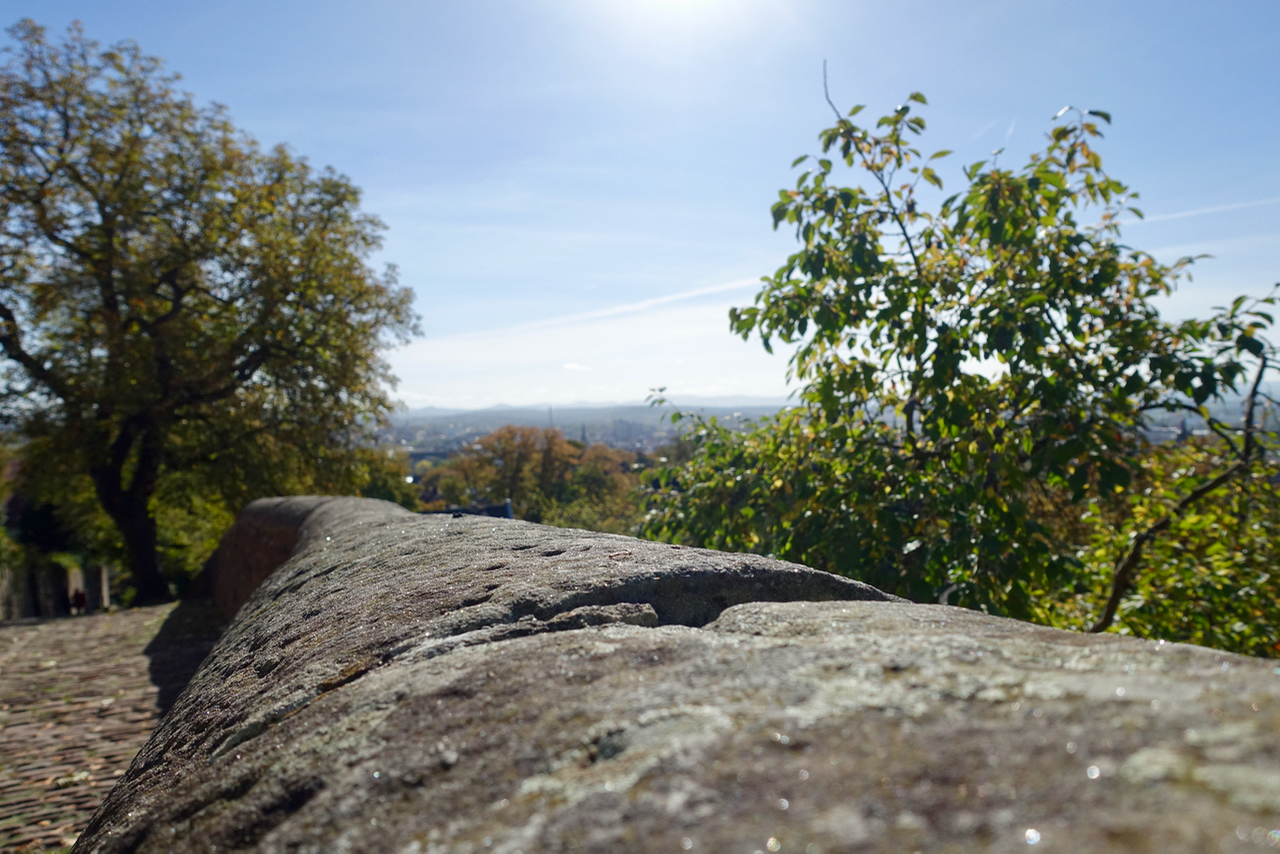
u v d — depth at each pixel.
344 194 22.06
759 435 5.07
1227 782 0.51
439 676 1.09
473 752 0.85
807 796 0.59
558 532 2.44
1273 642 4.21
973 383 3.99
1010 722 0.66
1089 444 3.50
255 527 9.59
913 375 4.15
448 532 2.77
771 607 1.24
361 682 1.22
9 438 17.50
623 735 0.78
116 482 19.45
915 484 4.09
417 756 0.88
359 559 2.66
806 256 4.39
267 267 19.73
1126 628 4.54
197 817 1.01
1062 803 0.53
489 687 1.01
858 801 0.58
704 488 4.94
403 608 1.66
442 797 0.78
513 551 2.11
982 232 4.12
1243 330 3.56
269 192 20.78
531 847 0.62
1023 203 4.05
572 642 1.14
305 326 21.08
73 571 28.92
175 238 18.73
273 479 19.86
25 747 5.56
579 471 64.00
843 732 0.69
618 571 1.63
